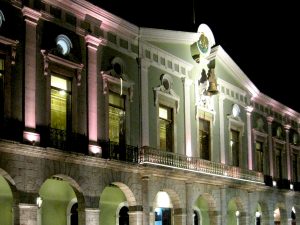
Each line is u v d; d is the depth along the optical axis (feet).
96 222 70.90
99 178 72.08
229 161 101.91
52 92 68.49
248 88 111.45
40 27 67.21
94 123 73.00
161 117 86.69
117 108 78.54
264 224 112.68
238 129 107.04
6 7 63.00
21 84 63.82
